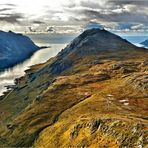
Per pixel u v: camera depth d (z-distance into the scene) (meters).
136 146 107.50
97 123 142.50
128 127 122.81
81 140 140.88
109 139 124.00
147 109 185.62
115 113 174.38
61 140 164.75
